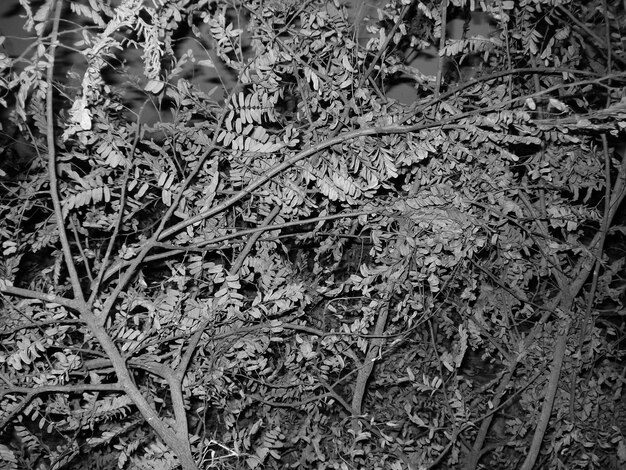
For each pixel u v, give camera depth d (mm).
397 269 2715
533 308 3334
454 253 2721
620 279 3363
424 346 3273
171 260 2748
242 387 2822
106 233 2926
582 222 3078
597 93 2967
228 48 2420
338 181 2459
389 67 2762
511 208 2832
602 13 3051
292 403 2908
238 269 2672
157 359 2576
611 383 3473
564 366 3289
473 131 2451
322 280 3062
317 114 2809
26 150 2816
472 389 3449
